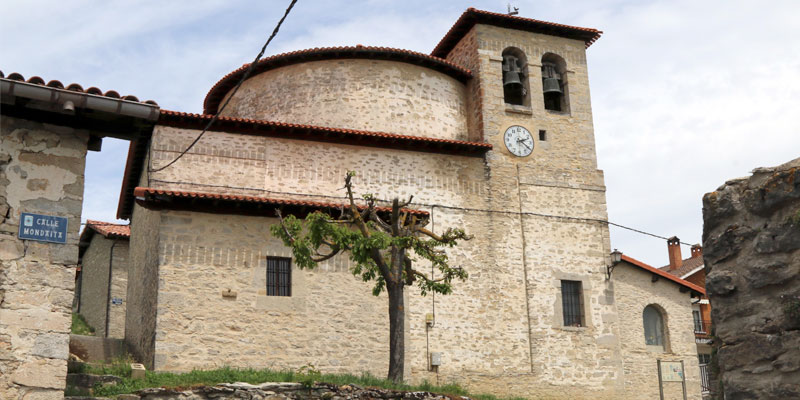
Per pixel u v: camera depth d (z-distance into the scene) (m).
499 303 23.84
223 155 22.20
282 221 17.83
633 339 25.91
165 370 18.38
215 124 22.23
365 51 25.28
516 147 25.88
